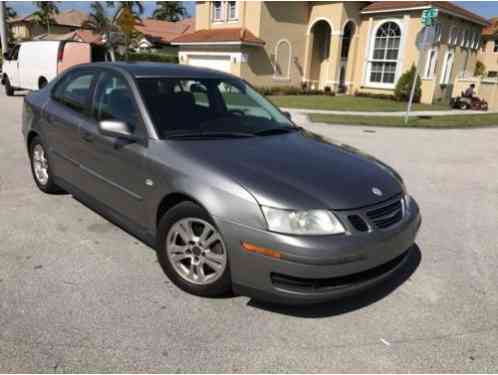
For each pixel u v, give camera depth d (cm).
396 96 2459
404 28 2456
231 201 279
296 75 2786
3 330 264
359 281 285
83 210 467
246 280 281
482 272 376
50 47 1551
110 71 402
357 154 374
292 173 300
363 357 258
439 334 284
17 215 445
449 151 970
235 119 391
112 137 359
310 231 264
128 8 3672
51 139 464
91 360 243
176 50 4775
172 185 307
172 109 361
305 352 260
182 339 265
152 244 347
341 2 2561
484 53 4125
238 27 2595
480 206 571
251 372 241
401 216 312
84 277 330
